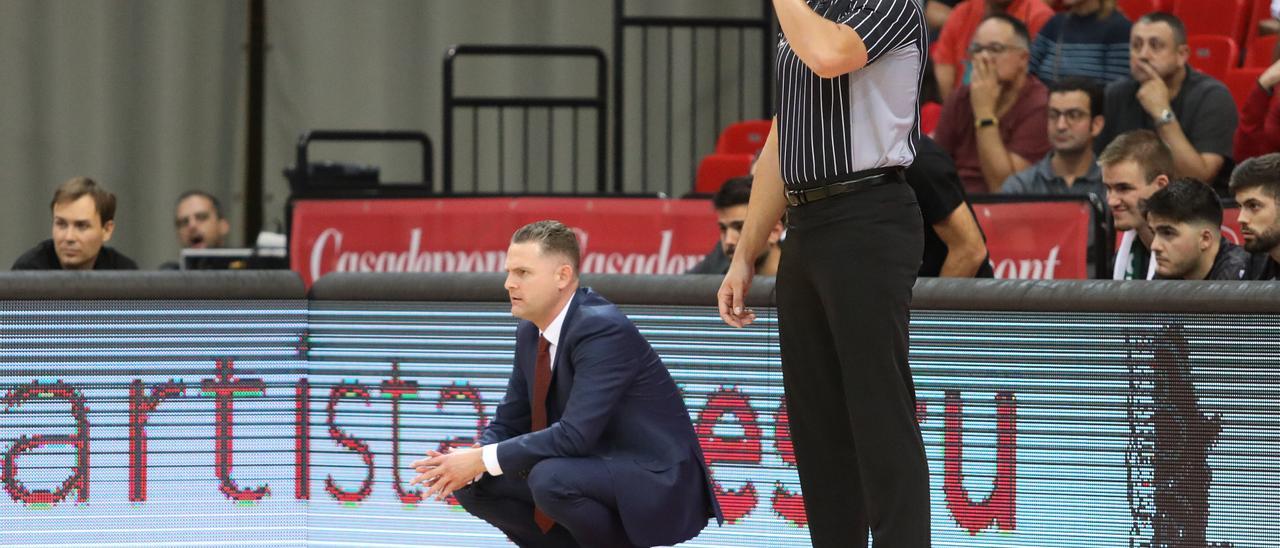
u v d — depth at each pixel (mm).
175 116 29625
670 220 19484
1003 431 11797
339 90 29734
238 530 13172
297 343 13227
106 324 12992
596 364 11320
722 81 29516
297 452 13258
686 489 11531
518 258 11500
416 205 19969
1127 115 19984
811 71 9859
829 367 10414
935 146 13484
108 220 18344
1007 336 11766
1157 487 11430
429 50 29562
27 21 29203
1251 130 18141
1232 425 11211
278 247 22688
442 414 13008
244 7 29750
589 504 11266
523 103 25375
